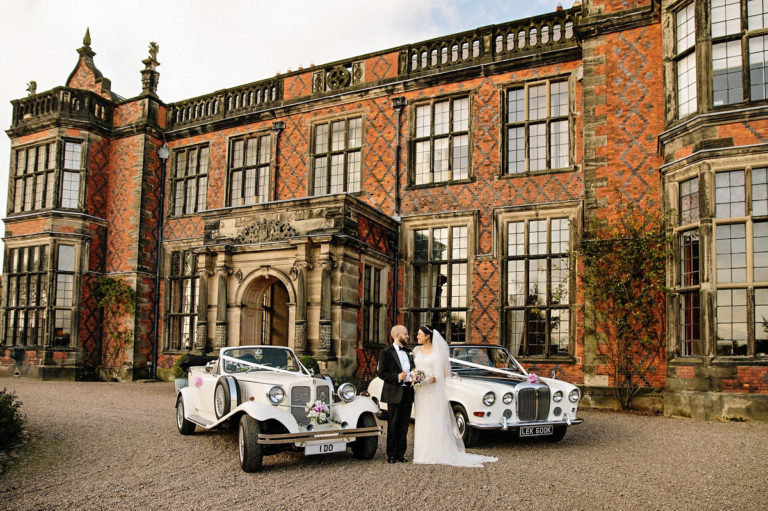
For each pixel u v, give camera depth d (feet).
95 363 61.46
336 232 43.19
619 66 41.86
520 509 16.81
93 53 71.15
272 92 60.08
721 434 29.14
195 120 63.93
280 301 55.06
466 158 49.93
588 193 41.63
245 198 59.72
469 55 50.44
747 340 33.42
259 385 24.17
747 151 34.14
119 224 63.36
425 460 23.13
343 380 42.34
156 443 26.30
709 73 35.76
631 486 19.39
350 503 17.31
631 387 38.78
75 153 63.00
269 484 19.52
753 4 35.24
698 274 35.60
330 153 55.52
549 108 47.09
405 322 50.08
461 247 49.26
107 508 16.85
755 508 17.07
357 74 55.21
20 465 21.81
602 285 39.58
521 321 46.06
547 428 26.43
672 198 37.60
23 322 61.98
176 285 62.85
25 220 62.95
